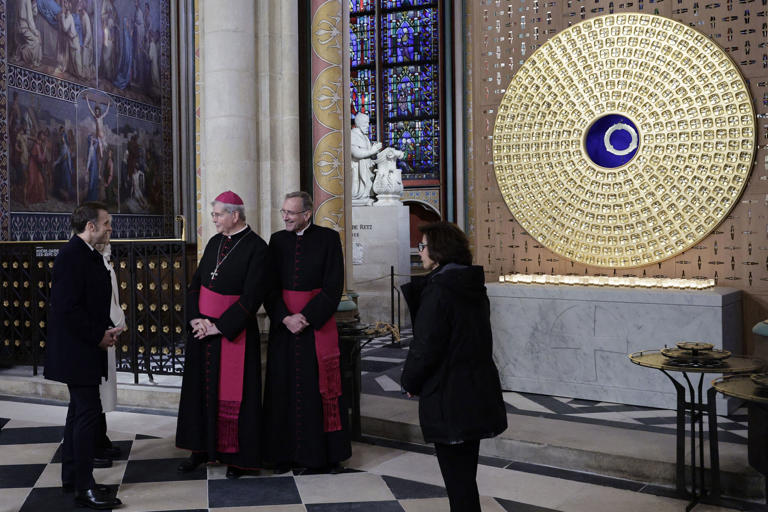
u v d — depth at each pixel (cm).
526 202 695
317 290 446
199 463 444
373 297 1119
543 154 684
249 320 439
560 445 448
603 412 568
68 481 399
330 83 580
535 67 684
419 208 1477
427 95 1479
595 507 377
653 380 583
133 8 1093
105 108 1029
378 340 962
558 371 629
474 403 296
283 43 565
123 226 1069
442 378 297
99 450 455
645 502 384
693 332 566
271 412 442
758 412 367
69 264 372
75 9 966
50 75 920
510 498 391
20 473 432
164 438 511
